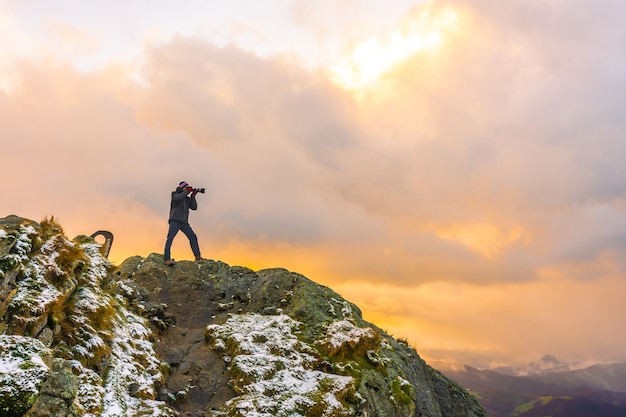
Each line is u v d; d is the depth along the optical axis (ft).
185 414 31.24
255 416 30.35
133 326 37.09
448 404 50.80
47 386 21.67
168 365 35.63
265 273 57.00
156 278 55.11
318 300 48.57
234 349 38.52
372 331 42.14
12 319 25.32
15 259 27.25
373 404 35.68
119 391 28.48
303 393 33.24
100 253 43.19
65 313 30.35
